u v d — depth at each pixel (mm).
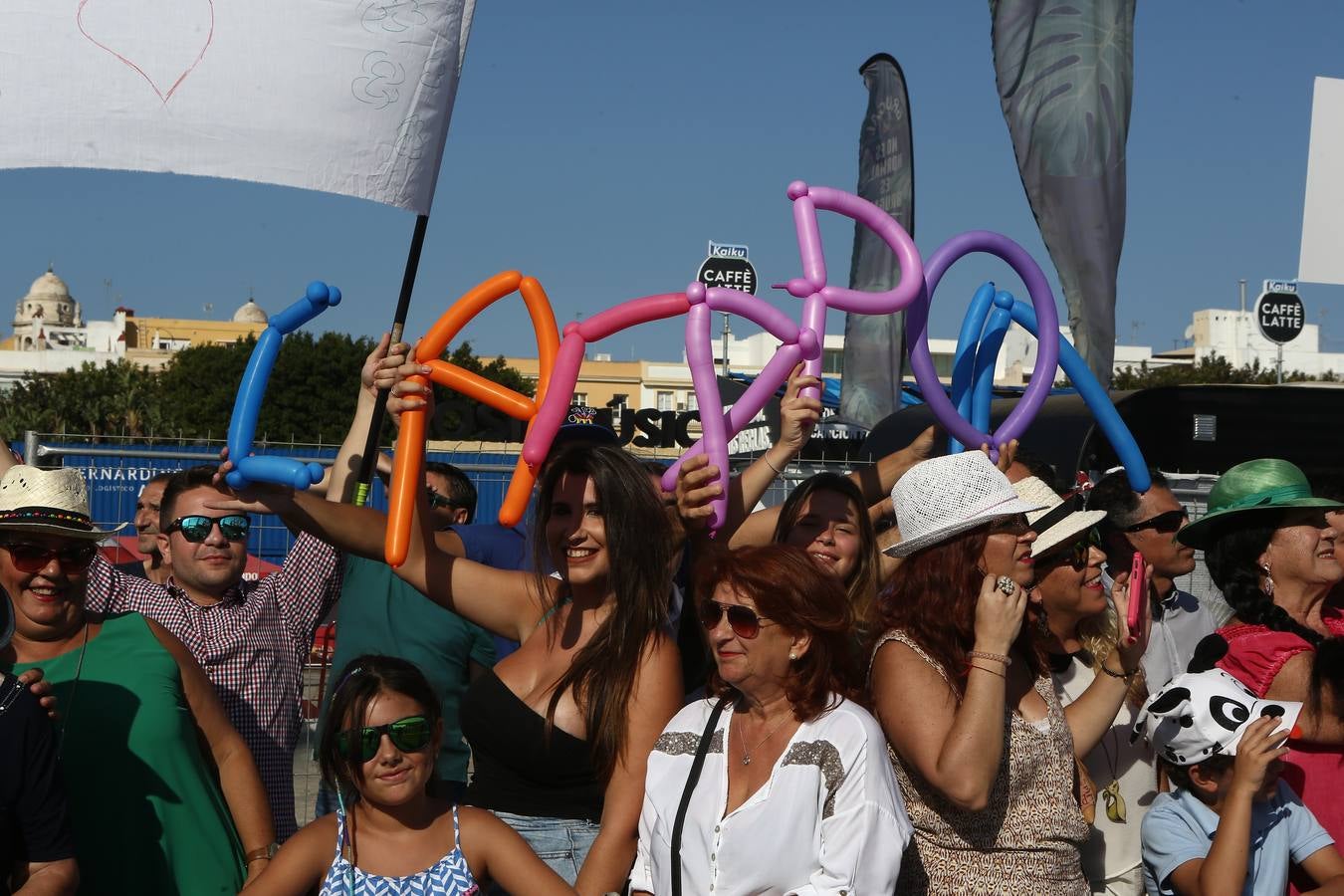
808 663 2832
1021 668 3090
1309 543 3711
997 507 2992
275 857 2986
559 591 3348
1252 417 9469
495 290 3346
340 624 4578
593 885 2939
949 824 2900
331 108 3516
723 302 3482
